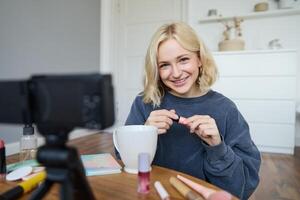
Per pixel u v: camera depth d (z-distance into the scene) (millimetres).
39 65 2227
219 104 710
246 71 2383
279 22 2664
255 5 2658
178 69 652
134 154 511
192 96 731
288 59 2281
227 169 535
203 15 2898
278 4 2623
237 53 2389
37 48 2203
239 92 2412
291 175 1724
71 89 284
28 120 299
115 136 604
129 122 747
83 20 2836
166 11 3092
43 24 2264
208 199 396
